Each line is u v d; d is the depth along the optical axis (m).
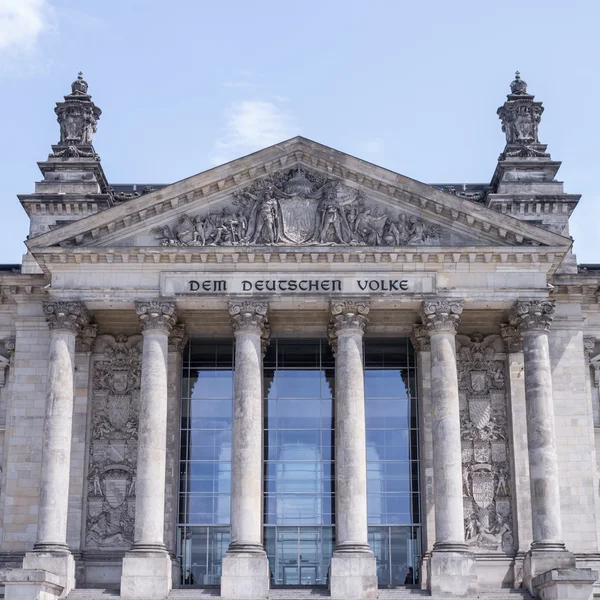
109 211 77.69
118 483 81.31
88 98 91.88
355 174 79.06
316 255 77.31
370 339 85.94
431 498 80.31
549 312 77.19
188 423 84.31
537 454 75.06
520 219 82.44
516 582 78.00
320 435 84.31
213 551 82.00
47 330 83.12
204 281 77.62
